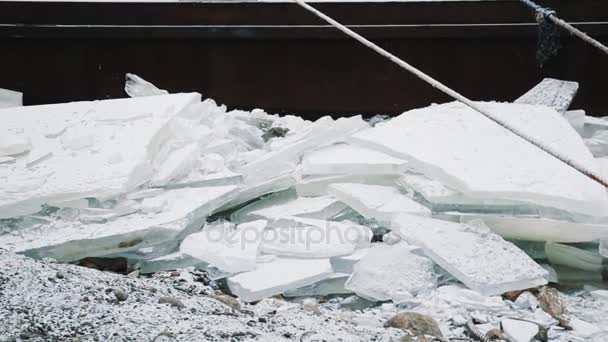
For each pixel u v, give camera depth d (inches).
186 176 299.0
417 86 380.5
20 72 384.8
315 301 265.1
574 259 284.2
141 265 273.1
